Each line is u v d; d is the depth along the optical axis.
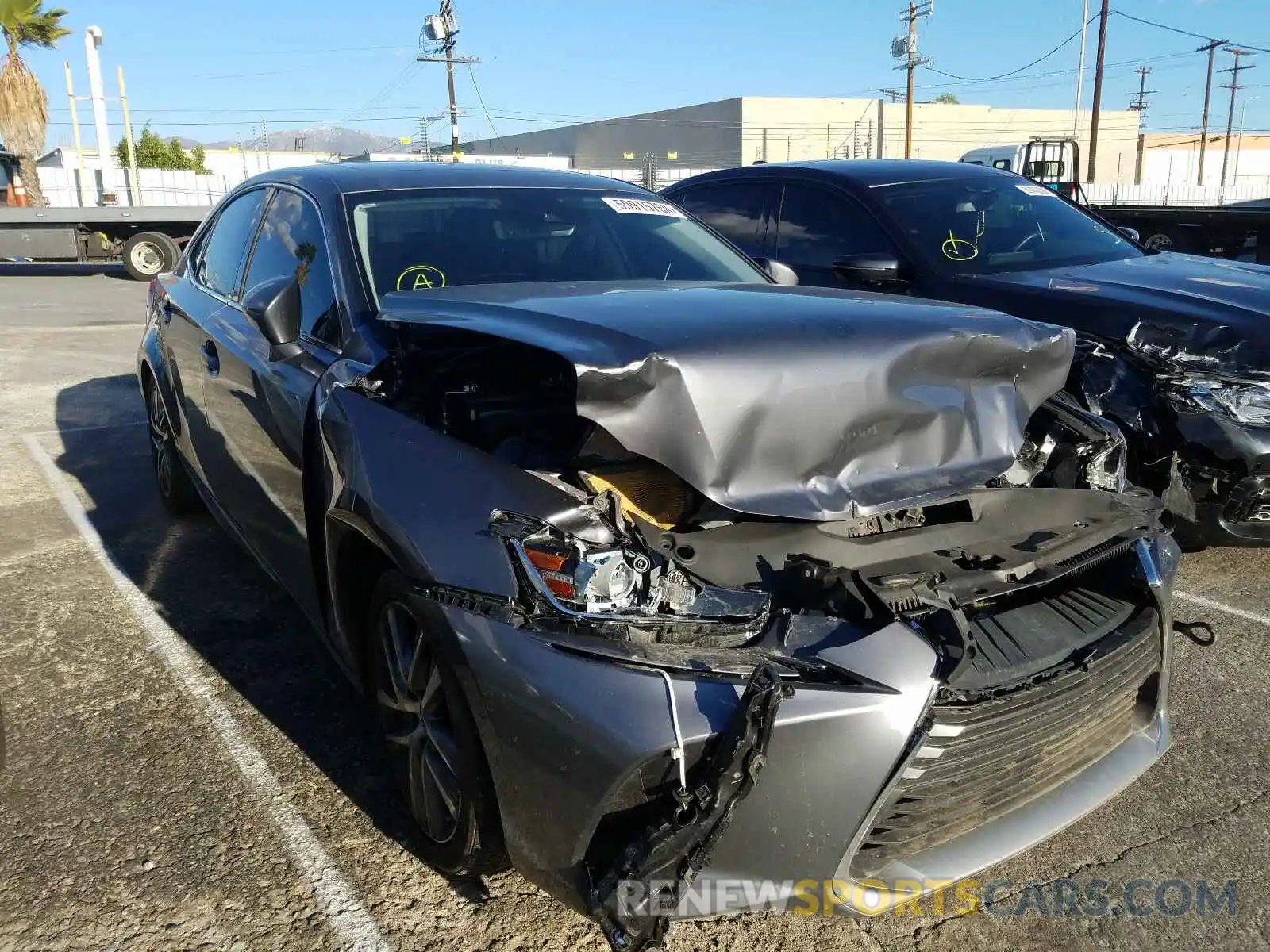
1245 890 2.62
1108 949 2.43
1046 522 2.68
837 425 2.40
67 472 6.34
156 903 2.51
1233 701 3.56
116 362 10.35
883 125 58.84
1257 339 4.27
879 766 2.02
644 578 2.11
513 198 3.89
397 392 2.78
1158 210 16.39
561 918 2.49
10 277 21.25
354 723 3.34
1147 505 2.87
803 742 1.97
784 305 2.74
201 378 4.12
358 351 2.98
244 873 2.62
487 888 2.58
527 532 2.17
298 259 3.65
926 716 2.05
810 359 2.38
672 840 1.94
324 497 2.80
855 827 2.03
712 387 2.26
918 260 5.63
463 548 2.24
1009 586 2.38
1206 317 4.45
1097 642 2.46
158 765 3.10
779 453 2.35
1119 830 2.88
